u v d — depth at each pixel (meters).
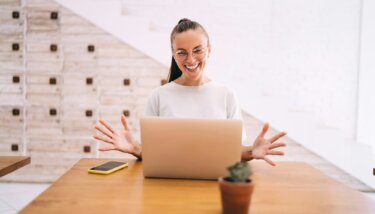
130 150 1.39
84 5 3.25
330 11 3.61
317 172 1.32
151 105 1.77
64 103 3.35
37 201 0.92
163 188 1.06
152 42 3.22
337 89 3.62
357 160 3.18
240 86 3.19
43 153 3.38
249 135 3.27
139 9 3.62
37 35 3.31
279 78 3.66
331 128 3.34
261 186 1.11
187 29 1.50
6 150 3.37
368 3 3.48
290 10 3.63
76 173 1.24
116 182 1.12
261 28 3.64
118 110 3.35
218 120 1.11
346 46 3.60
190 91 1.72
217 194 1.00
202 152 1.12
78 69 3.33
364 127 3.53
